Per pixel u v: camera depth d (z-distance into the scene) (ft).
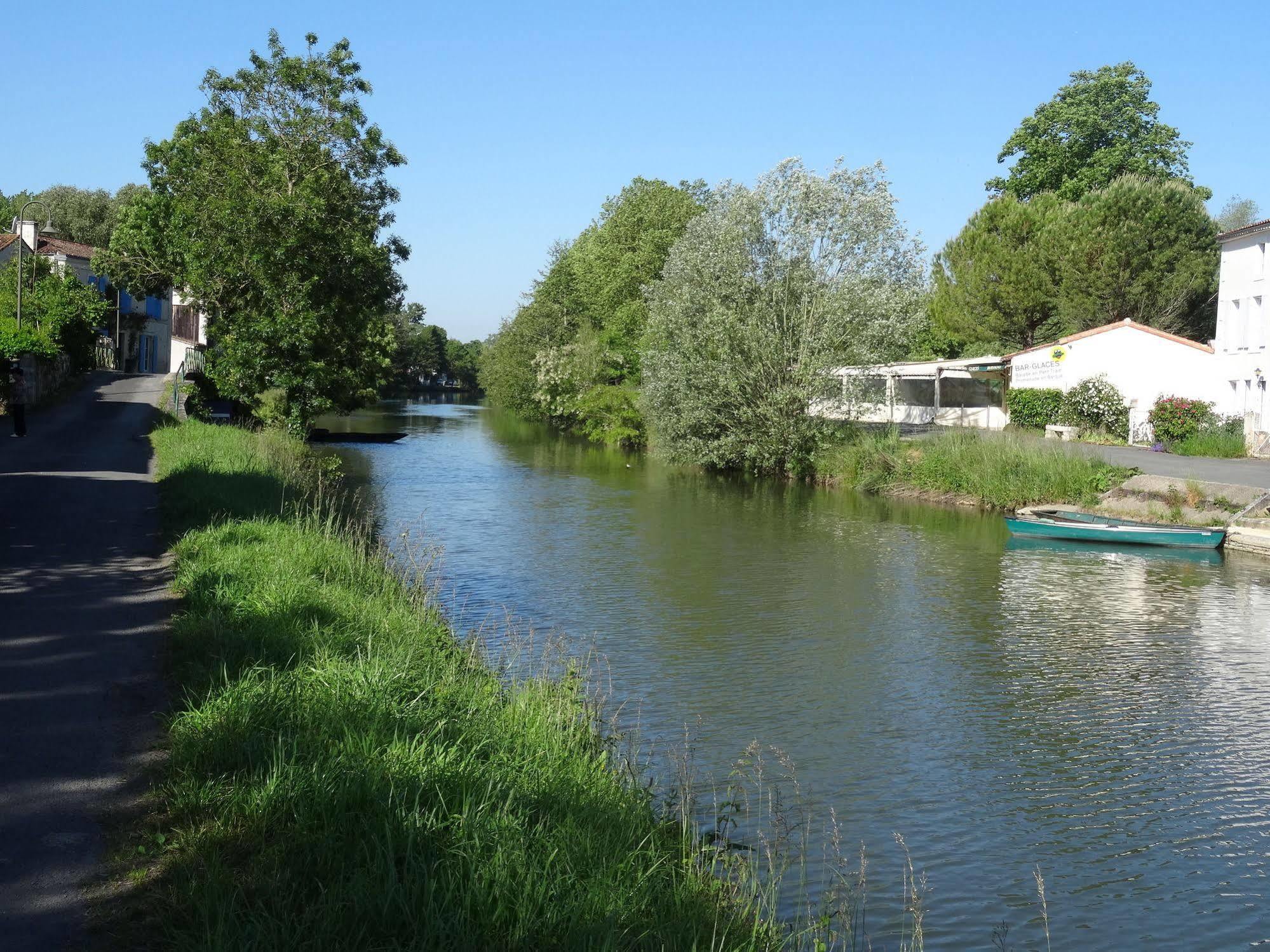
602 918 17.61
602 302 246.88
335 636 32.81
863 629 53.98
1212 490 86.84
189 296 145.89
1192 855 29.76
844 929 24.11
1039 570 71.46
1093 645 51.80
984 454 105.91
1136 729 39.78
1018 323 189.88
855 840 29.89
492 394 317.01
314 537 49.70
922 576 68.59
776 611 57.57
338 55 136.15
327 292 126.21
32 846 18.26
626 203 257.34
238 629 32.19
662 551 75.46
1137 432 132.16
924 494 108.27
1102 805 32.96
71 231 253.85
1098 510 91.40
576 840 20.47
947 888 27.43
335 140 135.13
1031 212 188.85
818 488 119.24
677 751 35.96
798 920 23.75
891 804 32.55
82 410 118.42
